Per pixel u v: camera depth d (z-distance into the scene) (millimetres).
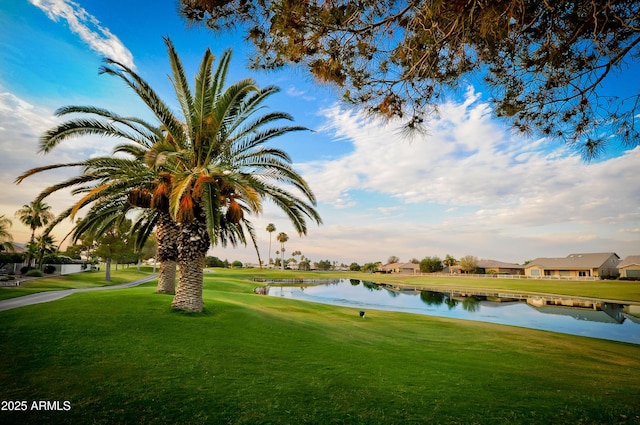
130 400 5562
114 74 12211
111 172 14359
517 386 8023
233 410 5492
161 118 13523
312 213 16078
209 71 13547
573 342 16234
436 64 5258
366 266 168500
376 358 9883
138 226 22875
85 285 36188
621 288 47125
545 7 4473
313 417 5457
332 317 19938
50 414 4910
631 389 8305
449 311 30703
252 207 12133
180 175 13508
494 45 4930
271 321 13820
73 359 7273
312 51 5137
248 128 14430
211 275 78688
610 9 4316
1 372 6398
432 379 8125
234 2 4676
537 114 5758
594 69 5074
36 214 51031
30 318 10406
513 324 23812
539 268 84125
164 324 10961
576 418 6004
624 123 5035
